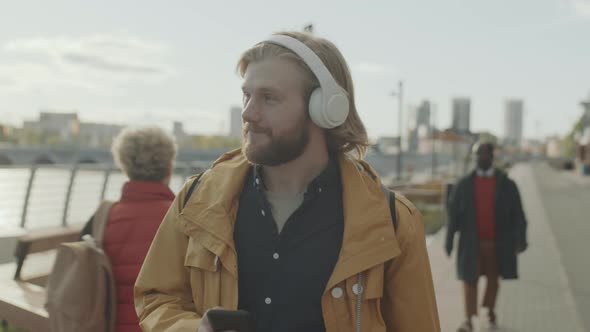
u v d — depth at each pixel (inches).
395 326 55.7
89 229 106.4
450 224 206.2
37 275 175.5
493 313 210.8
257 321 52.8
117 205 102.9
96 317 94.4
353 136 57.7
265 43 54.3
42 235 177.2
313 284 52.2
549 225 573.0
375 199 54.5
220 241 53.1
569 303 253.3
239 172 56.3
